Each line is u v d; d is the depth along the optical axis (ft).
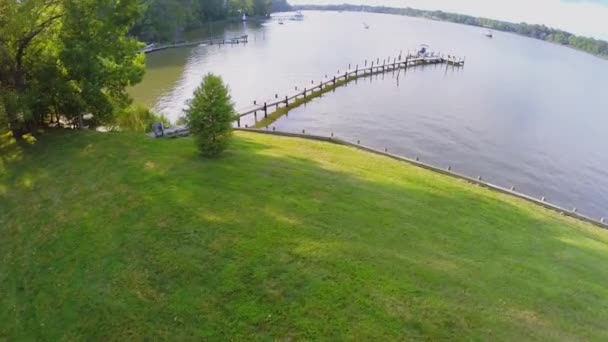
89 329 27.71
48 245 36.37
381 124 116.26
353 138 103.76
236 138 70.95
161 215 38.52
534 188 85.97
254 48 230.07
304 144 76.18
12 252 36.52
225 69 173.27
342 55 222.07
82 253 34.58
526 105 147.13
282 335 26.40
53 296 30.81
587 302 33.68
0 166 52.08
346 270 32.17
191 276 31.07
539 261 40.24
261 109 116.88
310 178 51.90
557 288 34.99
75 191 44.73
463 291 31.86
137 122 73.56
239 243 34.55
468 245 40.63
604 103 157.28
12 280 33.27
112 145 56.85
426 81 176.65
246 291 29.68
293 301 28.89
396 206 47.29
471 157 98.27
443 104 141.28
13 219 41.32
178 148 57.41
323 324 27.17
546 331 28.94
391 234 39.58
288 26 356.59
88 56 56.39
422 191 55.67
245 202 41.73
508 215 52.60
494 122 124.98
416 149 99.81
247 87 146.20
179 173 47.83
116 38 60.39
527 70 219.00
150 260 32.83
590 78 209.97
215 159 53.36
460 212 50.01
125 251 34.12
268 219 38.78
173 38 242.58
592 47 337.52
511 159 99.19
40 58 57.47
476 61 235.40
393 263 34.09
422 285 31.73
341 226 39.29
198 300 29.01
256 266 31.91
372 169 63.82
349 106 132.16
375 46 261.24
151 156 53.21
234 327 26.99
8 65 53.57
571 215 62.59
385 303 29.14
